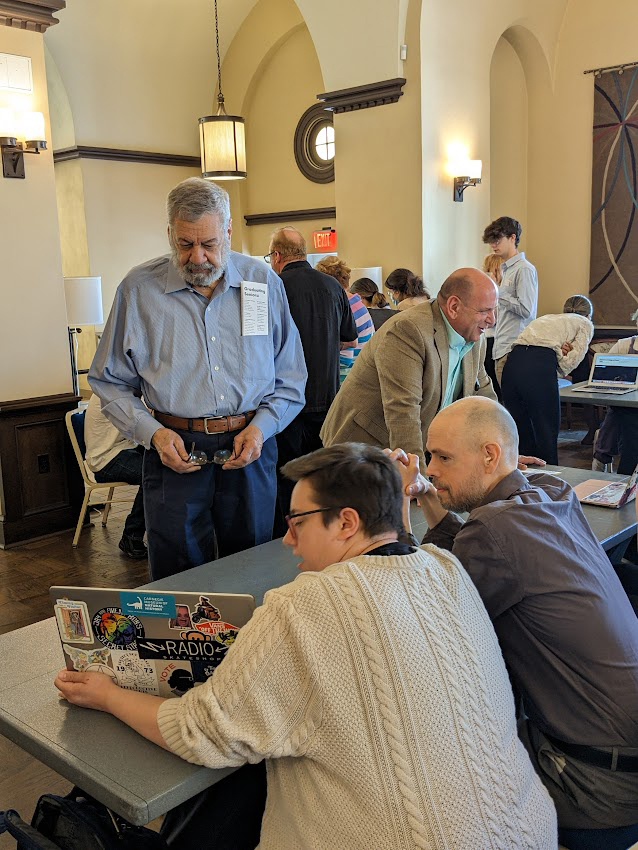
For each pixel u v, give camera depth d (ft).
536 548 5.28
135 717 4.56
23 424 16.07
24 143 15.55
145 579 14.02
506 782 4.21
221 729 4.03
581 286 25.77
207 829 5.21
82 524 15.98
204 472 8.50
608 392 16.42
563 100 25.30
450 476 6.11
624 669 5.21
